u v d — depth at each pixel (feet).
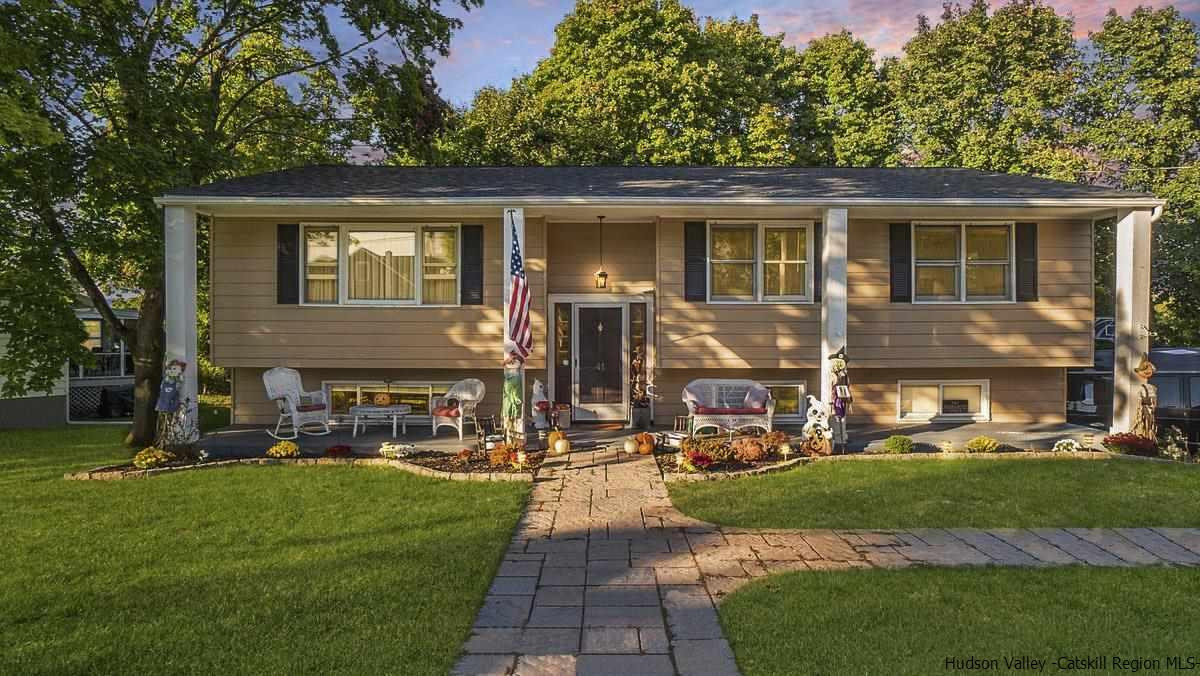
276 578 17.33
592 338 43.04
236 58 46.93
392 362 39.73
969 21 73.92
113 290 46.65
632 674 12.85
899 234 40.09
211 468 29.91
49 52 33.14
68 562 18.47
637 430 39.96
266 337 39.65
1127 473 28.50
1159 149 67.82
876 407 42.39
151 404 38.68
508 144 68.59
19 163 32.89
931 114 73.87
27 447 38.37
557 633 14.61
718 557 19.35
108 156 33.42
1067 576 17.66
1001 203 34.76
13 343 36.47
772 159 72.69
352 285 40.47
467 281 39.96
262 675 12.57
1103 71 71.05
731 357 39.99
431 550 19.44
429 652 13.51
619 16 73.26
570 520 22.79
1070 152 69.15
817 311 39.83
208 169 39.22
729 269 40.68
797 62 82.07
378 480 27.81
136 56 35.78
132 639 13.99
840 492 26.03
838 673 12.71
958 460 31.24
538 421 36.91
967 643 13.87
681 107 72.13
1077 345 40.06
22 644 13.79
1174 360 37.42
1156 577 17.60
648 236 42.80
